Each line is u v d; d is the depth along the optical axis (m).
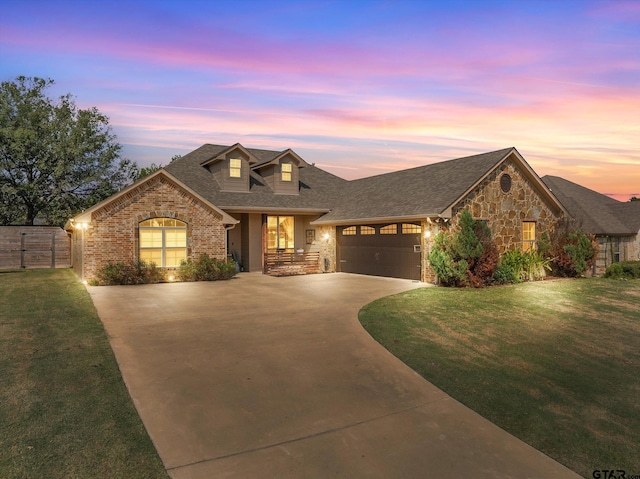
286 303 11.73
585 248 18.03
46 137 28.77
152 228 16.36
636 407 5.43
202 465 3.88
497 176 17.23
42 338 7.67
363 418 4.94
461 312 10.62
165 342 7.77
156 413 4.92
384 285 15.45
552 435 4.64
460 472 3.87
